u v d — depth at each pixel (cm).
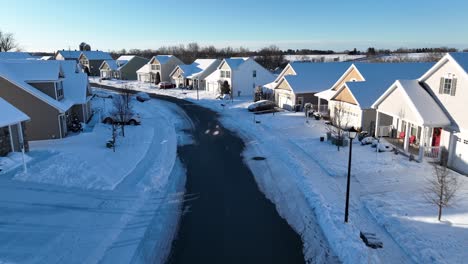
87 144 2514
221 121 3734
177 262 1188
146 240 1311
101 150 2336
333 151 2375
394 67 3369
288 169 2084
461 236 1252
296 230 1397
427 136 2177
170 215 1531
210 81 6156
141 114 4059
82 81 3438
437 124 2014
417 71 3316
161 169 2094
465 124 1908
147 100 5228
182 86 6900
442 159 2059
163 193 1766
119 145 2542
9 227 1309
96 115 3806
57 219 1400
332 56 14775
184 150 2595
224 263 1181
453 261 1102
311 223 1434
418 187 1727
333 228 1343
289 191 1770
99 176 1839
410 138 2438
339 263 1154
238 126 3444
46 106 2600
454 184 1614
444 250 1165
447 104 2052
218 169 2156
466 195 1602
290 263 1176
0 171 1795
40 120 2609
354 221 1404
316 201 1586
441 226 1327
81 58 10269
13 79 2517
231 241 1320
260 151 2539
